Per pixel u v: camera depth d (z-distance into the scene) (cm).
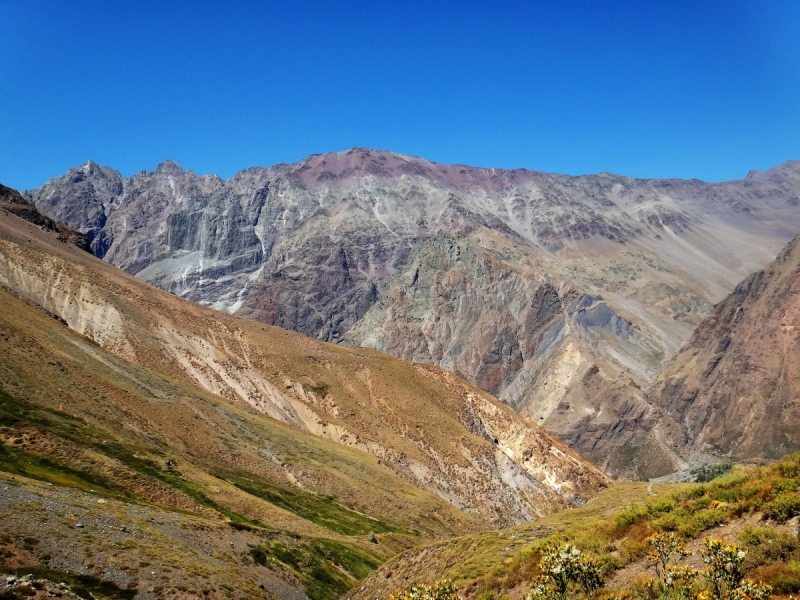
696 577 1627
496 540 3675
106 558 3547
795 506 1956
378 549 7094
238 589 3947
